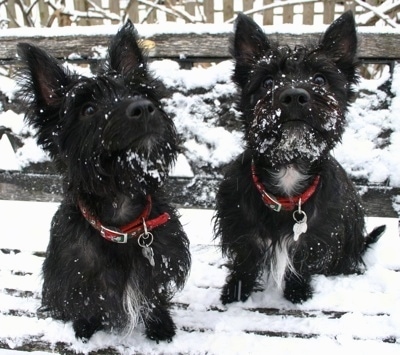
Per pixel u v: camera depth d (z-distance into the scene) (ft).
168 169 2.72
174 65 3.55
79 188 2.68
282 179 2.94
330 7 5.47
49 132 2.72
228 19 5.50
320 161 2.94
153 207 2.84
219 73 3.52
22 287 3.16
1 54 3.67
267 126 2.79
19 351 2.94
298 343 2.82
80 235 2.76
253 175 2.99
